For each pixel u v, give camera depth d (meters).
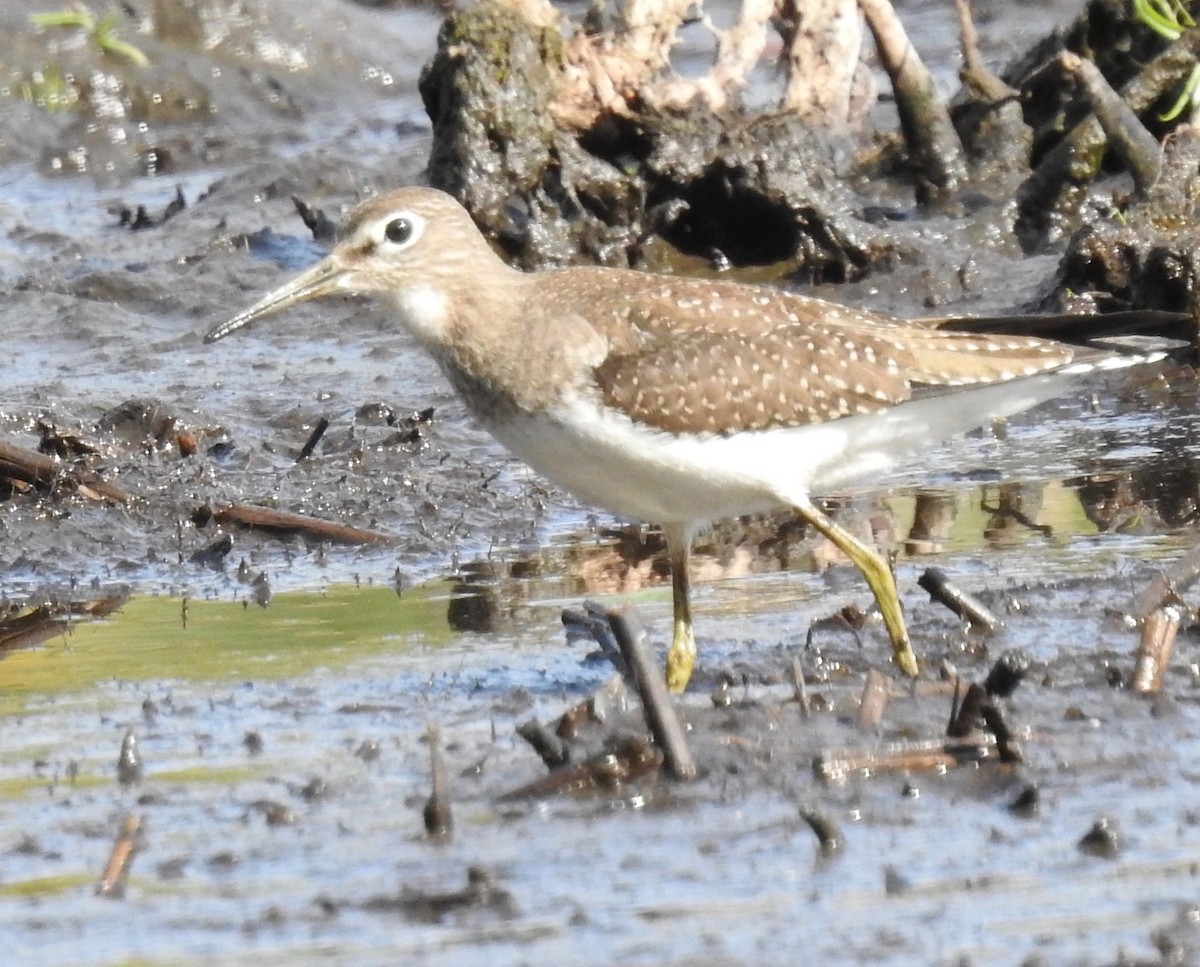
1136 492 14.65
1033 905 8.40
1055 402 17.12
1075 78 19.53
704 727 10.44
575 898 8.57
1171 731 10.18
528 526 14.69
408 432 16.14
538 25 19.41
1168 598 11.91
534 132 19.33
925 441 11.96
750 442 11.32
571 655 11.85
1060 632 11.73
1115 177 20.30
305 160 24.25
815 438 11.52
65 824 9.54
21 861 9.13
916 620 12.12
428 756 10.26
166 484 15.16
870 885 8.63
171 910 8.57
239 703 11.16
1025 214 19.92
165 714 11.02
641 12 19.39
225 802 9.75
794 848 9.01
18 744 10.62
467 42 19.27
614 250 19.59
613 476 11.44
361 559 14.09
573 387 11.21
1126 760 9.85
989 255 19.44
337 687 11.38
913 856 8.91
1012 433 16.45
